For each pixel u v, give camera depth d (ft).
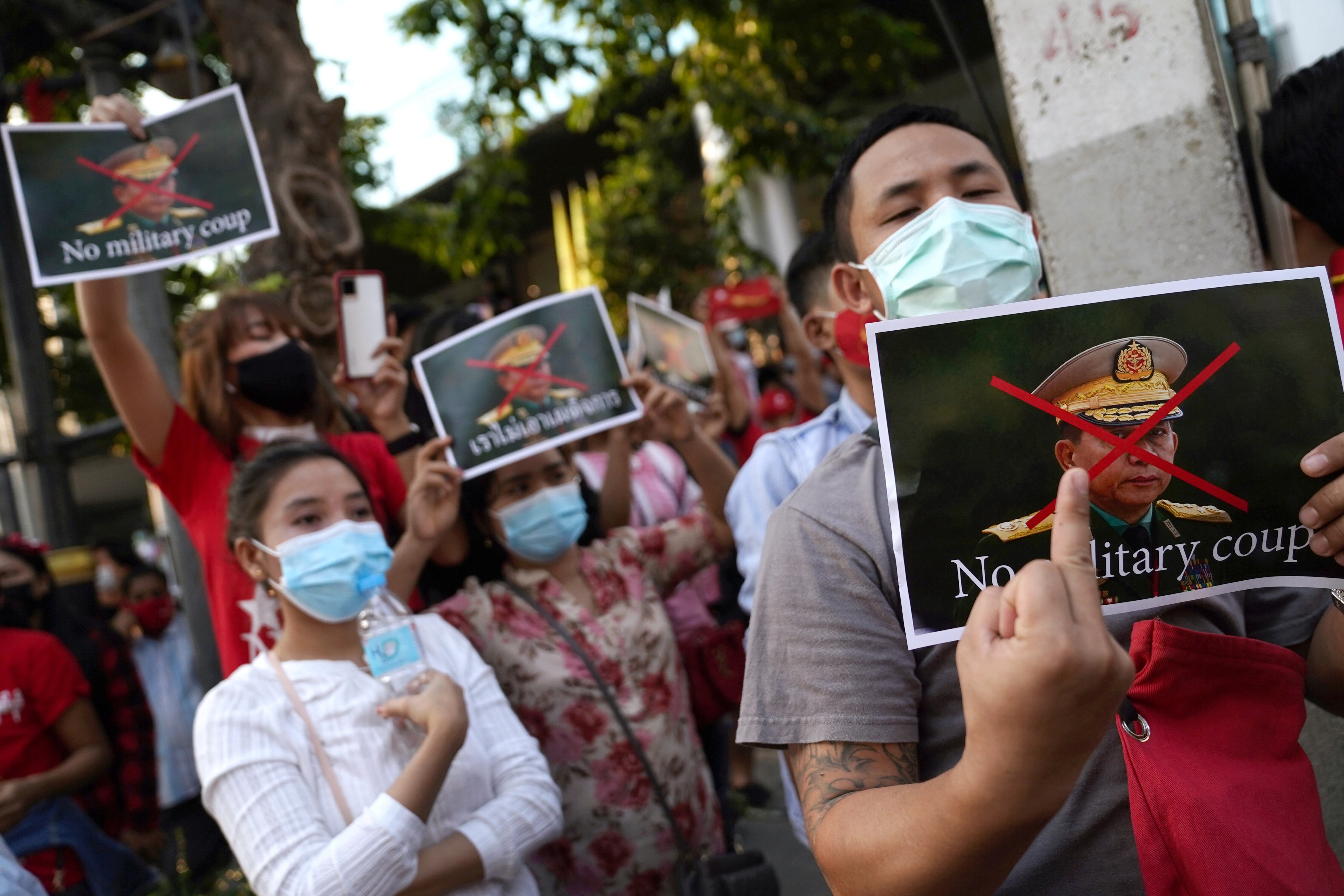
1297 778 3.61
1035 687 2.69
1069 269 7.11
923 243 4.37
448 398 8.19
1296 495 3.55
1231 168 6.51
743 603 7.74
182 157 8.20
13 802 9.79
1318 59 5.72
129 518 57.72
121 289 8.02
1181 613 4.08
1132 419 3.49
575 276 40.63
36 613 12.64
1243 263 6.52
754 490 7.77
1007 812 2.84
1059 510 2.90
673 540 8.74
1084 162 7.01
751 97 25.85
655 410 8.69
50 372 15.47
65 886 10.19
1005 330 3.47
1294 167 5.37
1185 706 3.59
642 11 24.16
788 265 8.58
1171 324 3.51
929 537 3.42
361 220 27.96
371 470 9.00
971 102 28.58
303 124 13.19
